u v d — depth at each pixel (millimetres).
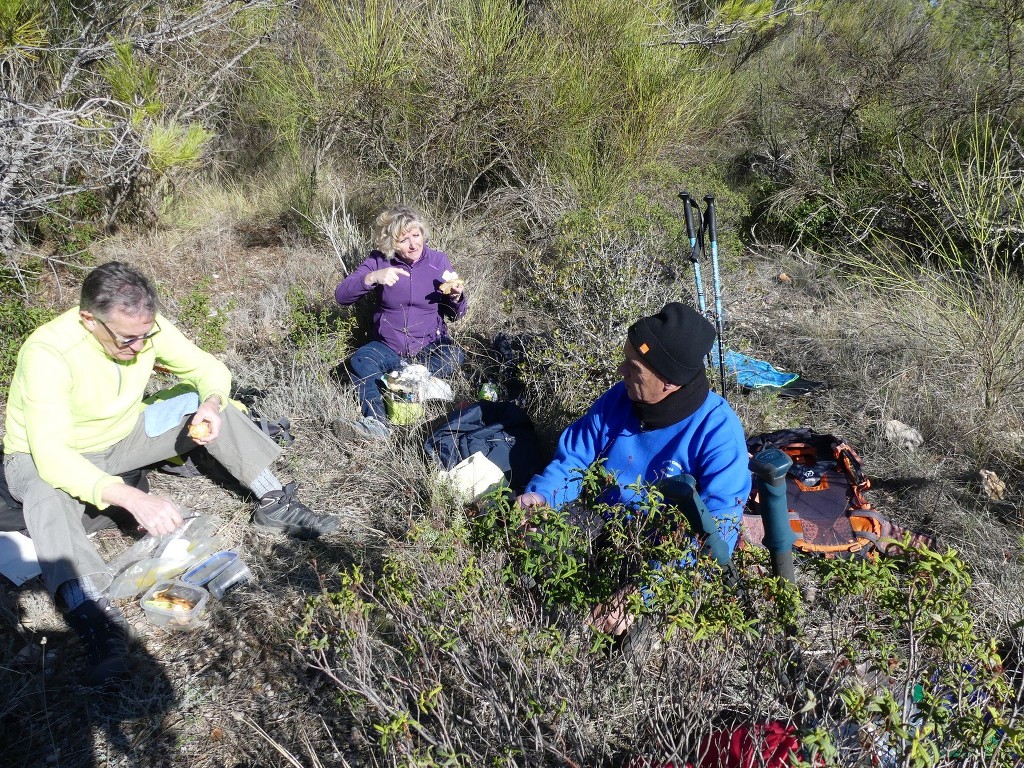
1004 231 5223
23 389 2807
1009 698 1762
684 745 1948
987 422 3949
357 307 5348
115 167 6230
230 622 2928
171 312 5434
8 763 2412
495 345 4754
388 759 2082
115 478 2729
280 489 3432
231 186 7742
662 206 6273
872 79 7531
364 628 2057
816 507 3137
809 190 6637
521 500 2721
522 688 2051
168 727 2531
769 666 1963
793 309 5492
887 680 1945
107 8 6301
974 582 2895
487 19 6883
